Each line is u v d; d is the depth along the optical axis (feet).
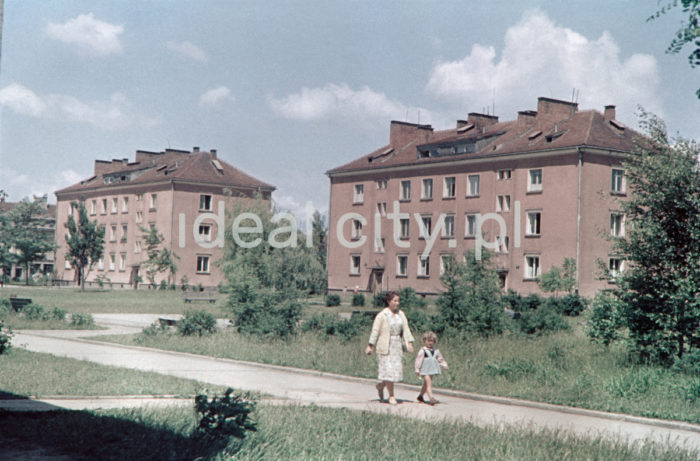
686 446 31.96
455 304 76.33
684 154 56.03
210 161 286.87
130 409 34.68
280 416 34.19
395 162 232.94
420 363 43.57
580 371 52.16
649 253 56.13
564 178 182.70
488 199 202.18
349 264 242.78
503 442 30.50
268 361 61.16
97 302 168.96
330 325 79.30
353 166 244.42
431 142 227.81
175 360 62.44
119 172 308.19
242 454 26.66
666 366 52.85
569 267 174.09
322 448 28.68
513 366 52.19
